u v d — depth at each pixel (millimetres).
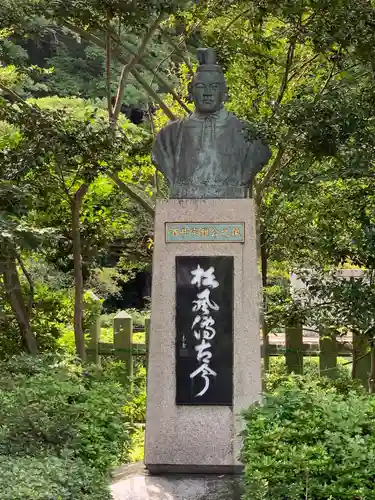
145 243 12688
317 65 9211
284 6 7820
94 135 8539
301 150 7797
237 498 6273
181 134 7293
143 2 8336
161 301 7066
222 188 7191
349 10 7590
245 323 7027
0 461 5277
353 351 10422
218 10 8906
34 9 8633
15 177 8477
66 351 10438
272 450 5441
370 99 7758
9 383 6785
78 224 9641
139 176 12203
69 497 4957
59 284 11211
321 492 5184
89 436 6023
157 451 6957
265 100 9297
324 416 5742
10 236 6754
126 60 9891
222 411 6988
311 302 10039
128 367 11383
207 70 7258
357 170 7320
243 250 7059
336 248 8781
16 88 11375
